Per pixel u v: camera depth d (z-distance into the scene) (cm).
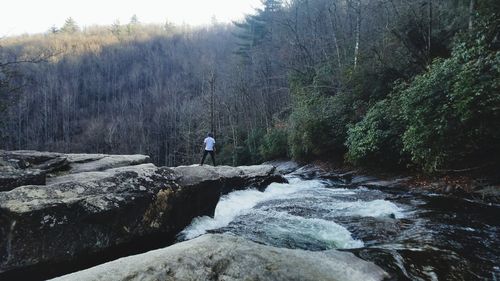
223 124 3884
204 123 3838
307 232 609
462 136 834
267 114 3316
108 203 496
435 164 892
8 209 407
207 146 1351
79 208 462
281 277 319
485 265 424
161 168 652
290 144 2027
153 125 5888
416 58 1301
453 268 413
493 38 853
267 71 3569
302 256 378
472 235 540
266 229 639
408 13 1366
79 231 458
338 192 1018
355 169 1409
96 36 10812
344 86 1677
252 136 2903
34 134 5875
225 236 393
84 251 461
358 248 471
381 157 1223
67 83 7694
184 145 4625
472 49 800
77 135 6266
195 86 6544
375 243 529
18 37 9525
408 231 572
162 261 311
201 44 9075
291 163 2045
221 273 312
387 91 1391
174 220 615
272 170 1250
